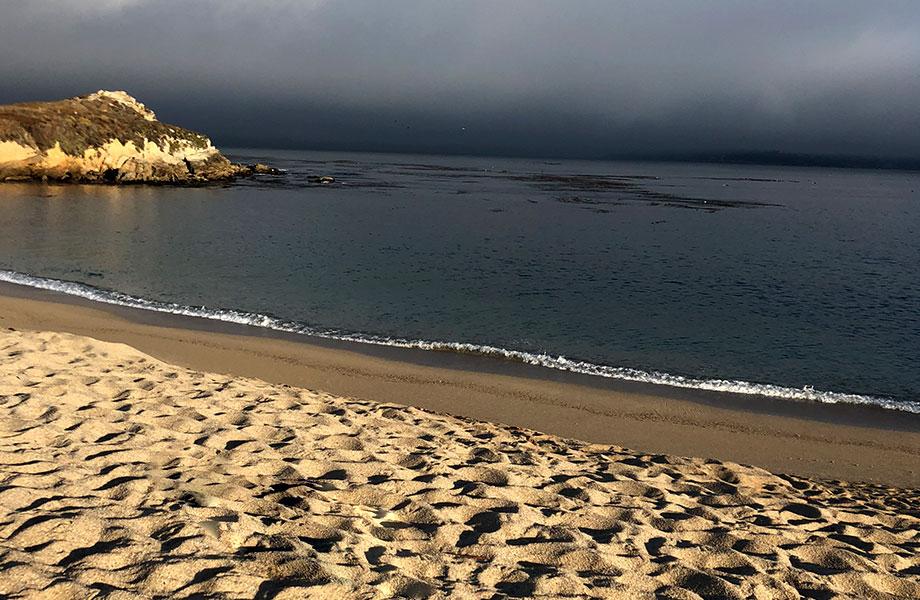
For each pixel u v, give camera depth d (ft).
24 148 193.47
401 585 12.98
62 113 209.15
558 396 42.24
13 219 123.03
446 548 15.35
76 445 19.49
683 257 109.09
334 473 19.94
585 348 55.57
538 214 174.29
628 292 80.02
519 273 90.79
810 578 15.49
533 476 21.59
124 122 224.12
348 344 53.11
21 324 52.47
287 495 17.28
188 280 77.82
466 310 68.13
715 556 16.22
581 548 15.75
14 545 12.81
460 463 22.17
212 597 11.53
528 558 15.16
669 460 27.43
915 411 42.63
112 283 74.13
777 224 168.96
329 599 11.99
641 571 14.94
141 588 11.64
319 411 27.58
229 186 225.97
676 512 19.51
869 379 49.60
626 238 131.54
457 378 45.01
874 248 126.52
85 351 32.22
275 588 12.07
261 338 53.36
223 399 27.27
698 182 426.92
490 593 13.24
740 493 22.95
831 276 94.58
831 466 33.22
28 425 20.95
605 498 20.24
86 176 203.00
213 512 15.21
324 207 173.17
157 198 175.83
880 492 28.12
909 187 483.51
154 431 21.83
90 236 107.86
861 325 66.08
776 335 61.57
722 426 38.40
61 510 14.60
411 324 61.77
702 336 60.59
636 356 53.67
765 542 17.46
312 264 92.12
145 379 28.76
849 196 326.65
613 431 36.60
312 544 14.35
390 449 22.98
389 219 152.35
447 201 207.41
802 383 48.29
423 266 93.71
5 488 15.44
